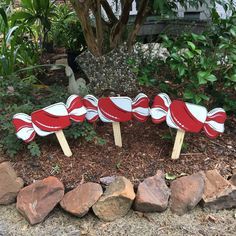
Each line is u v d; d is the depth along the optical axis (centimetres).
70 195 181
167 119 190
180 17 314
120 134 203
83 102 198
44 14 326
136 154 201
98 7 245
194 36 205
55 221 179
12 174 187
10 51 284
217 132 193
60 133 195
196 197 181
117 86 248
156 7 218
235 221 180
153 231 174
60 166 193
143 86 254
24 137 190
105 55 247
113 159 197
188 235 172
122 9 253
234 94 233
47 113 191
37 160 197
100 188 180
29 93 238
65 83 285
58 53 361
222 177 188
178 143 195
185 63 202
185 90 203
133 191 180
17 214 183
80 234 173
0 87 238
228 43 207
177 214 182
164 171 192
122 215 180
